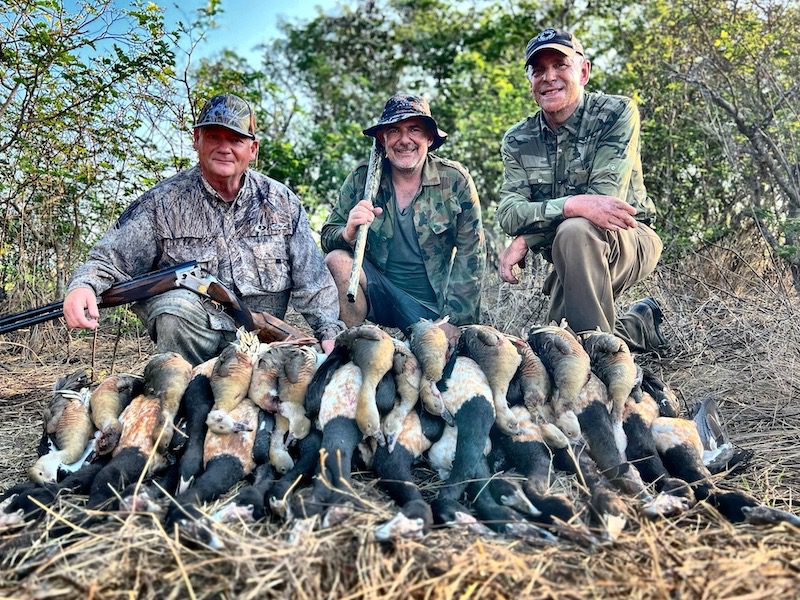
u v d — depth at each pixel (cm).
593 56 1164
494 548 314
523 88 1301
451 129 1485
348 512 339
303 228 550
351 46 1900
